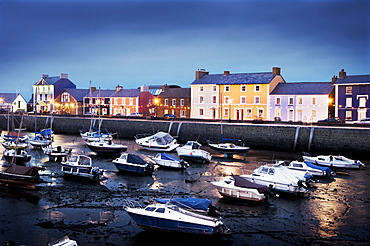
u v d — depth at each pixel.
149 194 28.19
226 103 75.06
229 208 25.12
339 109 64.62
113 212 24.12
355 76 65.75
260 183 28.75
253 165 40.25
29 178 28.28
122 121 67.12
